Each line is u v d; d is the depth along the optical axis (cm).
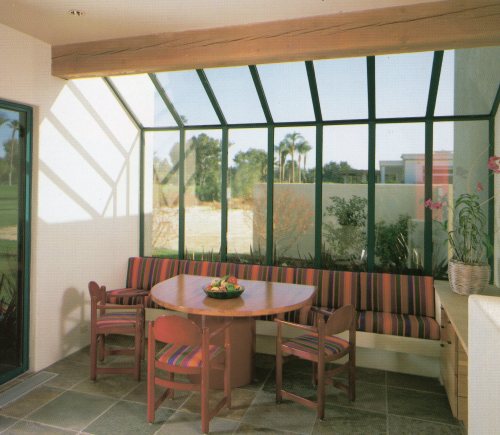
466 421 320
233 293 372
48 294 434
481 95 454
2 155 386
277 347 360
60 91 443
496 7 308
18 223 406
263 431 319
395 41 329
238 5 331
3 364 395
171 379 376
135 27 379
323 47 346
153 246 597
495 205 457
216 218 564
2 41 374
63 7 339
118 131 548
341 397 376
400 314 460
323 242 520
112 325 399
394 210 494
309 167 520
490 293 409
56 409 346
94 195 503
